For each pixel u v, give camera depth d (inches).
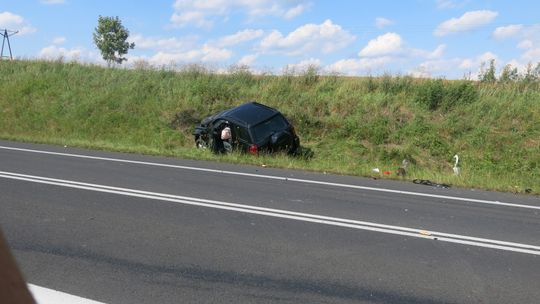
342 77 820.0
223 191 354.9
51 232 245.6
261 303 168.6
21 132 811.4
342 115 709.3
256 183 391.9
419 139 632.4
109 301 166.9
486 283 189.8
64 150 582.6
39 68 1008.9
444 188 391.2
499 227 272.7
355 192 363.9
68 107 866.8
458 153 601.9
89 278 187.8
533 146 584.7
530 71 722.2
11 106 892.0
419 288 183.6
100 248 223.0
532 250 232.5
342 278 191.9
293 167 483.8
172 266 202.2
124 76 935.7
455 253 225.1
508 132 614.5
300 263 207.8
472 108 663.8
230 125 580.7
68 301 165.6
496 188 394.3
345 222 274.8
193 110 785.6
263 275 193.9
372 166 525.3
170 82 882.8
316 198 338.6
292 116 721.6
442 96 693.3
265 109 602.5
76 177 397.7
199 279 188.9
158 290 177.8
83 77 956.0
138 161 502.6
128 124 799.1
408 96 722.2
